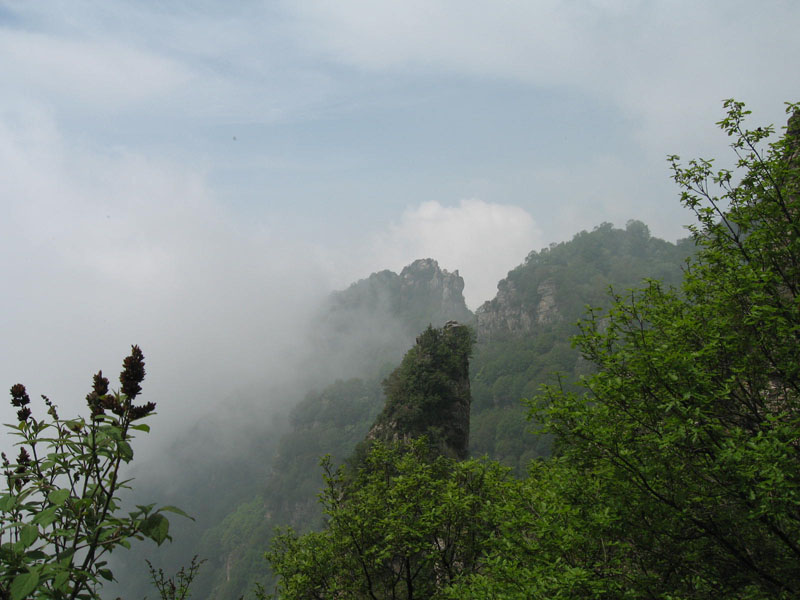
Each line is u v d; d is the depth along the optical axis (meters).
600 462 10.38
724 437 9.29
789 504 8.41
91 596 3.55
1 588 3.24
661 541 9.59
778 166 10.69
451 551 14.48
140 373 4.06
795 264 10.52
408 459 16.39
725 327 10.16
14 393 4.18
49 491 3.88
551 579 8.88
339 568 15.20
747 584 9.12
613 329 10.84
